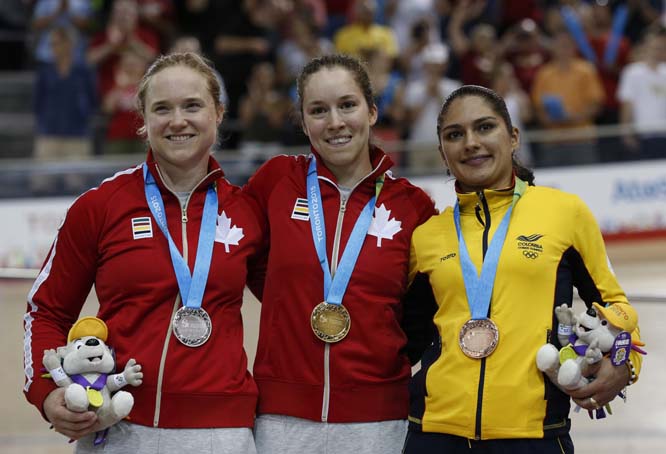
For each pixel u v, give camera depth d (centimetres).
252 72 1923
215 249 626
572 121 1881
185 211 632
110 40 1856
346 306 632
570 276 624
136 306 611
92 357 583
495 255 618
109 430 602
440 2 2086
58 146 1833
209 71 639
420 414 616
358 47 1872
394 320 644
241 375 616
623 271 1620
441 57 1792
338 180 667
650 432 980
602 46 1980
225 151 1783
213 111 637
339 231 649
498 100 641
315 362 629
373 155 673
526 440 596
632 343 614
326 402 625
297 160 675
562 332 599
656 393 1087
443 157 661
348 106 648
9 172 1686
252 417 620
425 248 644
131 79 1819
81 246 625
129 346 606
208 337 609
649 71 1908
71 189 1698
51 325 621
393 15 2073
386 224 653
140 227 621
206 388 602
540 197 637
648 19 2083
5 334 1305
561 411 606
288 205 655
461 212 648
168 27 1930
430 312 650
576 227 626
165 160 632
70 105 1828
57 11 1891
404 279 649
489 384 599
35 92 1911
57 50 1814
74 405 572
